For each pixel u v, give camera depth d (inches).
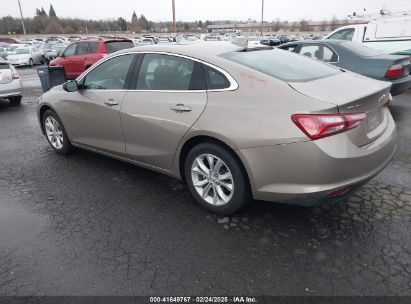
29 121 299.1
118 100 156.1
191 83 133.5
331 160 105.3
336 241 116.3
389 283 97.7
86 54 510.9
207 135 124.7
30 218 136.3
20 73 749.9
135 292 97.2
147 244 117.9
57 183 166.9
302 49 307.7
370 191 148.2
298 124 106.7
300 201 112.2
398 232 119.9
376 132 121.5
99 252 114.3
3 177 175.9
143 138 149.1
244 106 118.0
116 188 159.6
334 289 96.3
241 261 108.3
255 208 137.8
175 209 139.8
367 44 401.1
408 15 428.1
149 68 148.9
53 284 100.7
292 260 108.0
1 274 105.5
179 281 100.8
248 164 116.1
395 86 264.1
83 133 181.5
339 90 117.6
